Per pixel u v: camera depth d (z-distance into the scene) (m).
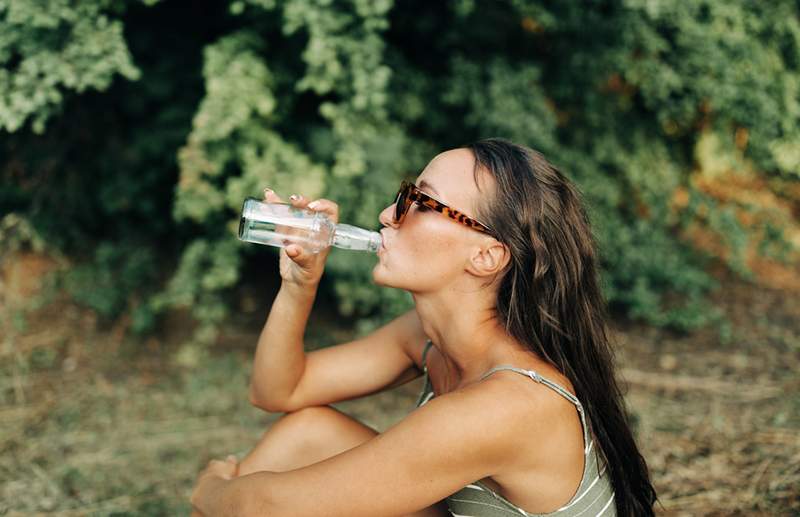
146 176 4.37
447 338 1.50
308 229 1.63
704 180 5.57
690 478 2.66
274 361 1.77
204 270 4.04
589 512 1.46
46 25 2.89
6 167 4.18
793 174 4.91
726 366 3.92
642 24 4.04
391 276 1.46
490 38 4.26
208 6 4.13
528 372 1.36
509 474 1.36
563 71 4.39
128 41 4.03
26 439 3.20
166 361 4.05
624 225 4.47
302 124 4.05
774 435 2.99
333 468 1.29
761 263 5.47
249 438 3.32
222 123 3.37
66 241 4.53
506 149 1.44
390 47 4.09
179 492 2.87
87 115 4.19
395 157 3.70
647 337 4.37
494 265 1.41
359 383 1.84
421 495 1.29
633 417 3.16
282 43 3.81
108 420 3.42
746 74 4.16
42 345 4.02
